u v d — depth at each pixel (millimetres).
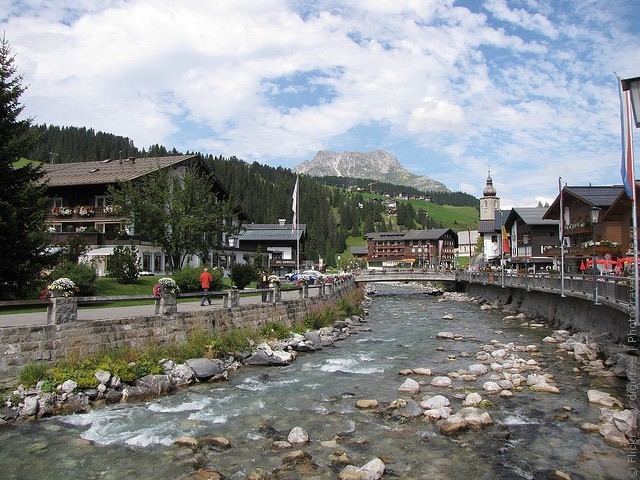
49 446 11344
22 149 25500
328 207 199375
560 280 30688
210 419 13391
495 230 91062
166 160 55031
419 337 29000
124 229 46281
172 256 42375
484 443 11609
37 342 14516
